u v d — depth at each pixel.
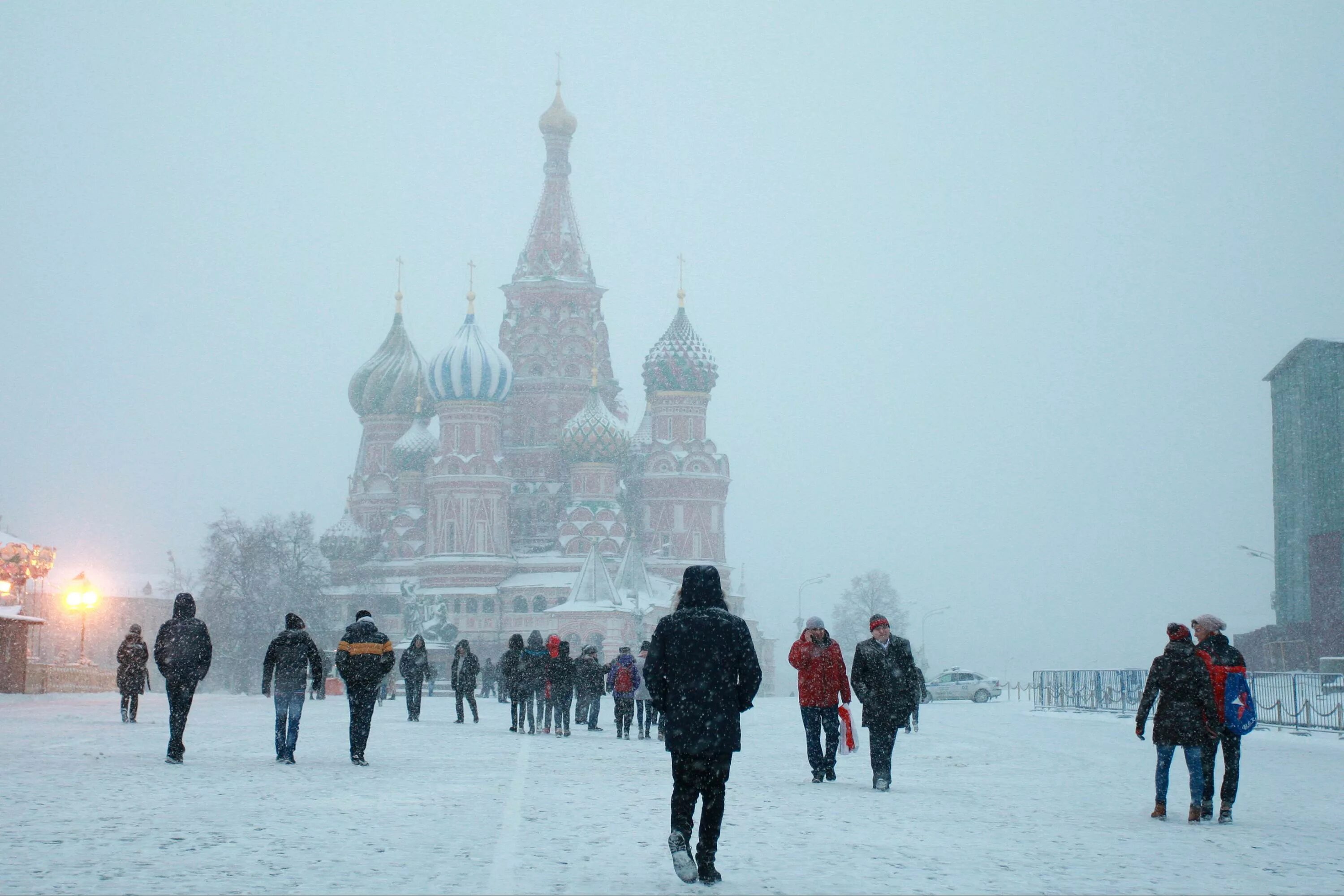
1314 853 12.60
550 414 150.38
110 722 33.41
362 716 20.88
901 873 10.87
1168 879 10.85
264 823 13.27
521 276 153.75
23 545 55.94
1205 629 15.76
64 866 10.47
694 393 149.88
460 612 138.38
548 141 156.38
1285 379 98.56
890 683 18.33
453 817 14.09
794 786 18.95
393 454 152.62
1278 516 98.50
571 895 9.57
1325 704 34.66
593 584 130.62
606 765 22.30
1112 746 30.12
